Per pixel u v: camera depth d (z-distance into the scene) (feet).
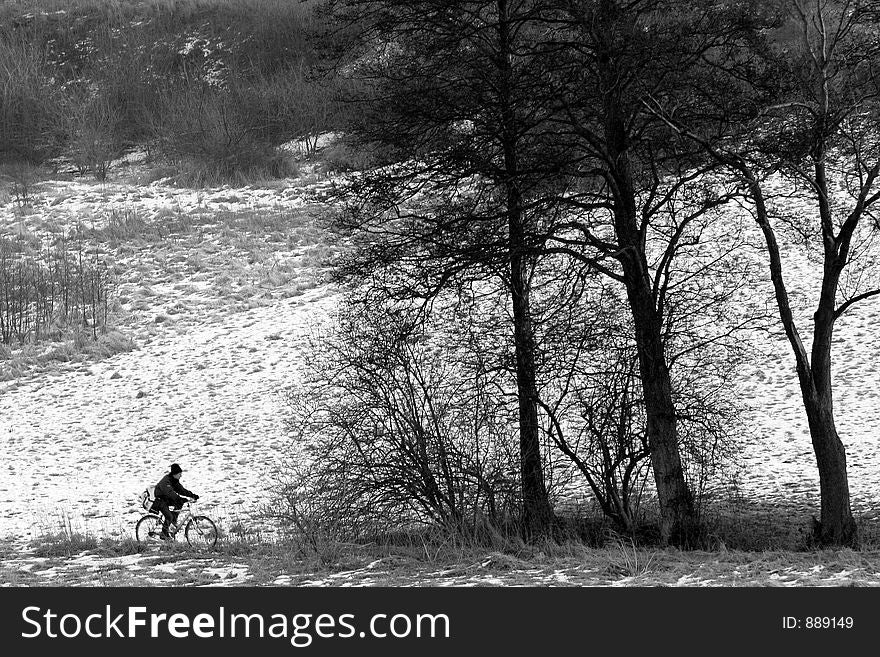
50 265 262.47
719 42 82.69
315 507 90.99
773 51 85.30
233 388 178.09
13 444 162.61
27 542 100.42
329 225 94.38
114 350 211.00
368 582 69.21
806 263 181.78
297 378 176.14
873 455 119.03
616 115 82.38
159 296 244.01
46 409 180.34
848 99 82.48
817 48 83.35
